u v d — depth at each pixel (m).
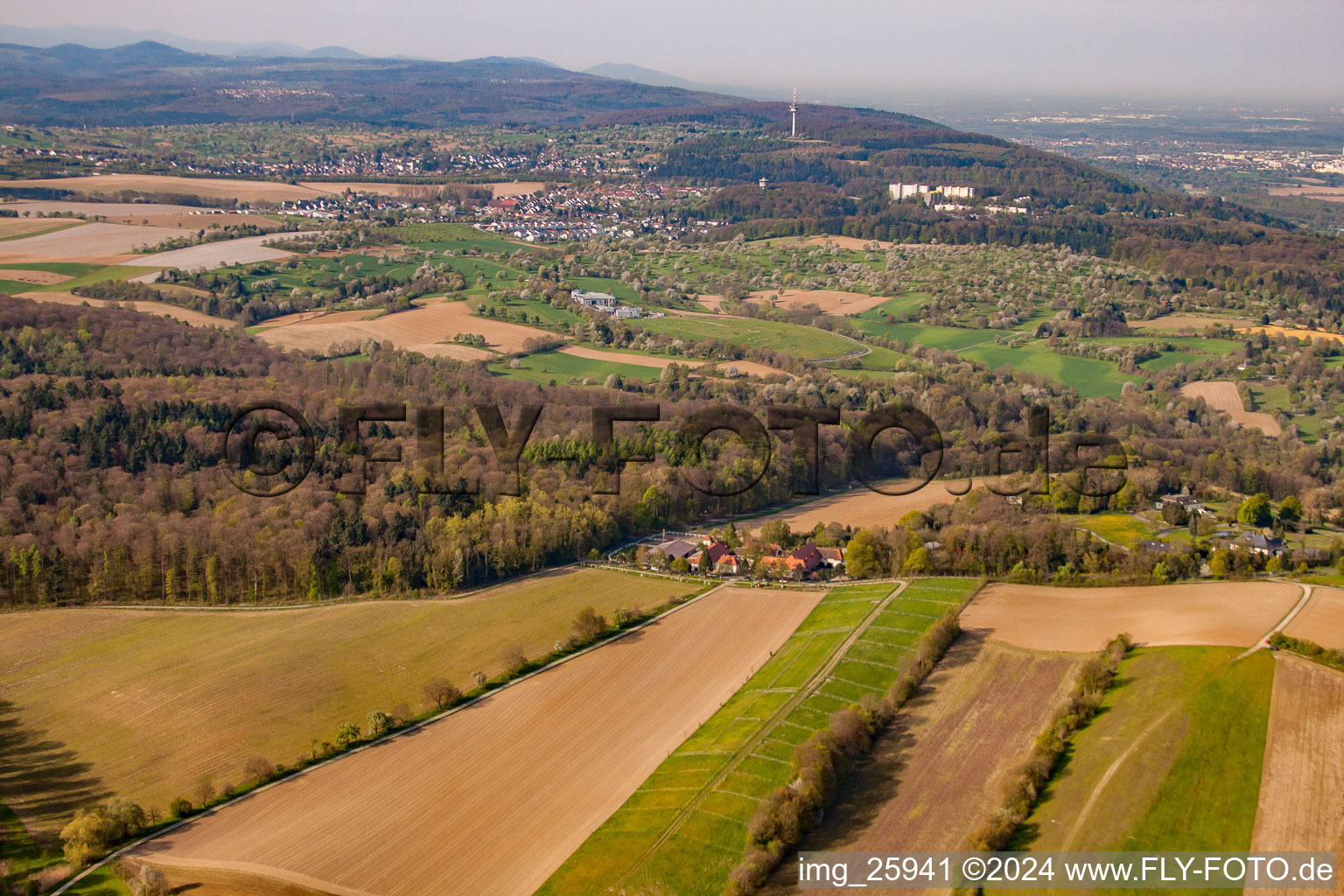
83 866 96.69
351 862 96.94
